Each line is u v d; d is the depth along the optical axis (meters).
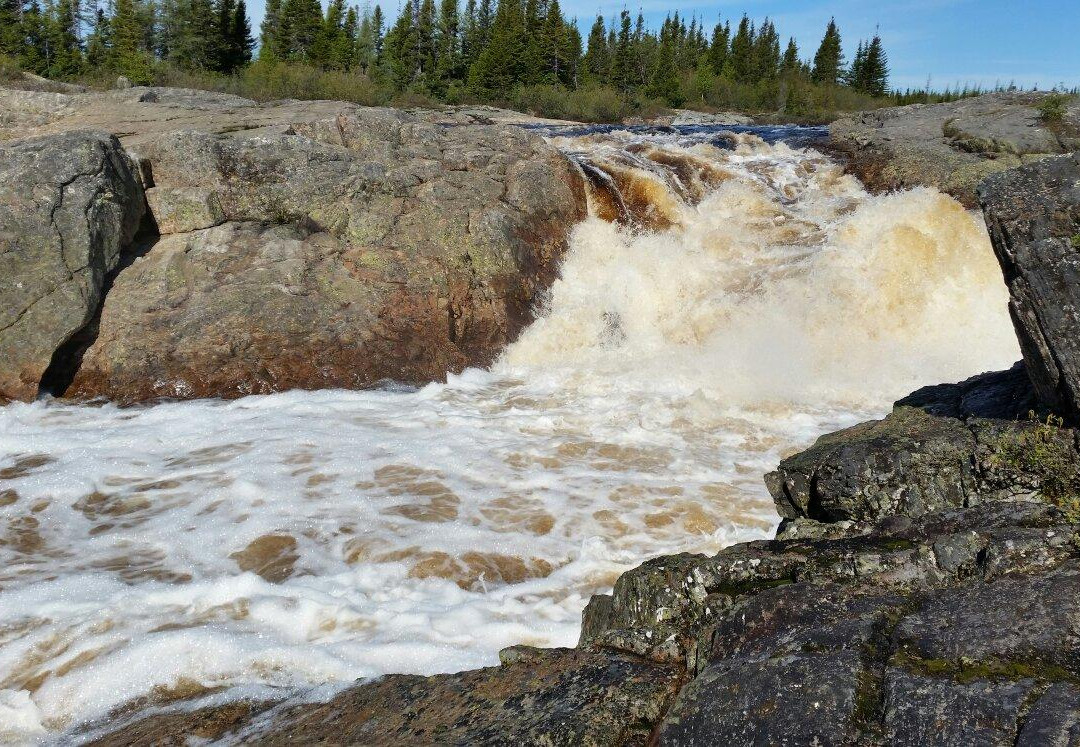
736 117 51.91
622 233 13.77
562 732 3.14
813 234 13.41
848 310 12.12
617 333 12.31
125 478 7.47
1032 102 16.27
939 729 2.56
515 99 52.31
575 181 14.16
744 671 3.05
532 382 10.96
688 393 10.38
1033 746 2.35
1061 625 2.85
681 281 12.79
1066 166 4.43
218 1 52.47
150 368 9.82
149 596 5.40
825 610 3.35
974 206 13.61
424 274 11.52
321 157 12.00
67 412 9.30
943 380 10.83
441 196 12.55
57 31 51.91
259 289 10.58
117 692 4.42
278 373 10.15
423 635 5.00
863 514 4.97
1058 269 4.26
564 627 5.16
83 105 15.95
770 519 6.90
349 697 4.05
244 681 4.49
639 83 66.00
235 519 6.71
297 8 59.69
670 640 3.76
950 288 12.38
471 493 7.28
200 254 10.98
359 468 7.76
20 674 4.58
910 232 12.78
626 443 8.65
